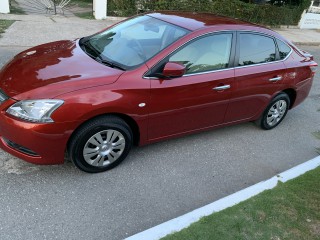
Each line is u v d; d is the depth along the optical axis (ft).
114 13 40.22
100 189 12.17
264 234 10.66
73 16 39.58
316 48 43.27
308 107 22.99
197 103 14.24
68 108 11.16
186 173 13.84
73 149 11.97
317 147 17.75
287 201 12.32
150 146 15.24
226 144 16.52
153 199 12.11
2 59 22.85
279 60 17.31
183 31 14.03
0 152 13.25
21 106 11.03
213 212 11.32
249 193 12.54
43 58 13.47
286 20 51.67
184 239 10.01
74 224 10.55
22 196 11.32
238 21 16.25
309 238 10.76
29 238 9.84
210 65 14.47
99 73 12.30
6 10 36.29
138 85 12.41
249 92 16.07
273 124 18.67
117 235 10.39
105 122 12.11
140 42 14.14
